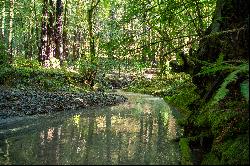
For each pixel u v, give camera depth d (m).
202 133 7.07
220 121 6.55
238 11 7.82
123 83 31.67
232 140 5.92
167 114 12.23
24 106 13.36
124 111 13.23
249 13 7.58
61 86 20.55
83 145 7.23
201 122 7.35
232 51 7.46
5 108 12.95
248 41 7.14
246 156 5.36
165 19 9.80
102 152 6.64
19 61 26.69
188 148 6.60
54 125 9.94
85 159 6.15
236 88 7.15
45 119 11.23
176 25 10.38
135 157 6.29
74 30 46.19
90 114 12.37
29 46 45.00
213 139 6.57
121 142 7.50
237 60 6.71
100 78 30.03
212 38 8.24
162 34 9.70
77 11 37.59
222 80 7.71
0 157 6.30
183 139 7.12
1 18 40.91
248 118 6.02
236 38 7.05
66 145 7.23
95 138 7.93
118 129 9.11
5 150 6.86
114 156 6.34
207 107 7.52
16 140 7.84
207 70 6.42
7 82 19.05
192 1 9.81
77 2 37.53
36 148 7.00
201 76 9.17
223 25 8.12
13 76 19.88
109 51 9.80
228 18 8.02
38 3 37.88
